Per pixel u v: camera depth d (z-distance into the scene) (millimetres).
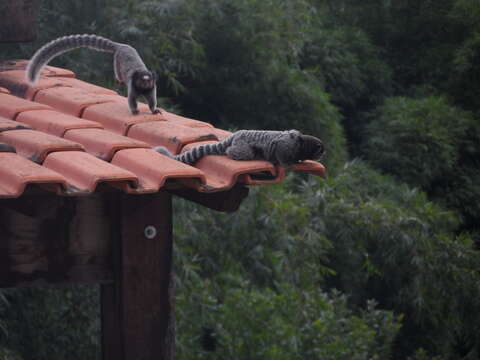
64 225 5402
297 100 18656
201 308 12539
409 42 27984
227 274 13344
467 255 16984
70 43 7895
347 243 16469
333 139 19391
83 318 11320
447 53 26766
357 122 25500
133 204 5473
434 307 17312
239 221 14016
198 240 13523
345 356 12203
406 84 27594
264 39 17828
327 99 19594
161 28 15680
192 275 12781
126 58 7617
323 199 15859
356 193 17156
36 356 11062
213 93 18562
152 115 7230
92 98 7953
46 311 11117
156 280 5609
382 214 16219
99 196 5473
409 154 22312
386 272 17062
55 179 4492
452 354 18578
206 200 5711
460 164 24359
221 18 17156
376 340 14156
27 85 8734
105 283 5625
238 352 11883
